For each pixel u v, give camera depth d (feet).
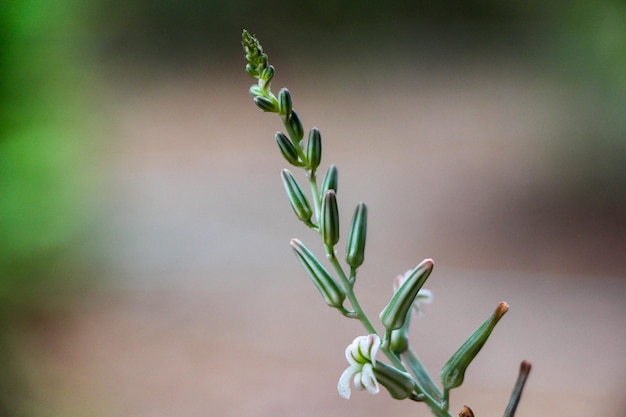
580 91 4.67
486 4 7.09
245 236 3.87
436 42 7.42
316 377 2.53
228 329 2.91
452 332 2.85
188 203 4.39
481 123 5.73
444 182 4.71
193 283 3.31
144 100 6.74
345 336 2.83
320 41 7.68
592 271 3.36
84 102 2.66
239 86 7.25
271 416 2.30
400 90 6.77
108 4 6.88
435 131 5.72
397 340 0.97
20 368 2.47
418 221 4.12
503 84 6.51
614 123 4.30
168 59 7.66
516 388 0.95
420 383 0.97
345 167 5.12
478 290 3.22
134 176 4.85
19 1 2.03
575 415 2.24
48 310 2.81
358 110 6.38
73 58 2.49
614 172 4.28
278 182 4.79
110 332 2.84
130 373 2.58
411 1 7.43
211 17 7.68
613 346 2.66
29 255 2.55
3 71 2.06
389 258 3.62
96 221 3.48
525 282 3.29
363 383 0.93
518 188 4.43
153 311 3.04
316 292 3.22
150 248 3.69
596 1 4.27
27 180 2.29
